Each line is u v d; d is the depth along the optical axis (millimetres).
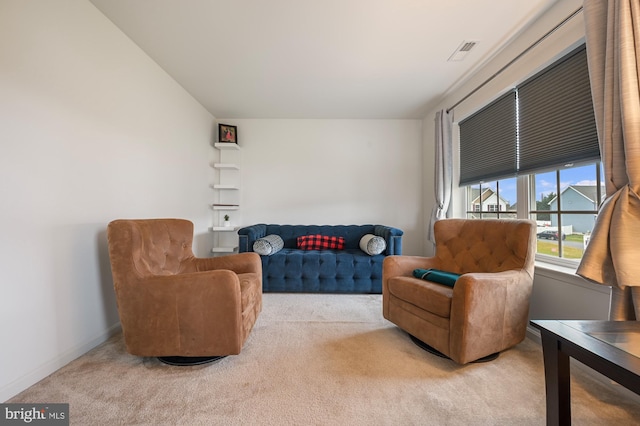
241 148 3746
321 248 3291
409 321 1719
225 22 1825
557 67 1723
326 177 3742
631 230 1067
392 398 1191
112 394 1212
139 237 1533
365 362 1488
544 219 1914
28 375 1262
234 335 1432
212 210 3598
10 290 1210
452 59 2275
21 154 1265
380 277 2836
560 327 872
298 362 1488
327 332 1882
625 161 1113
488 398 1189
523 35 1926
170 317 1417
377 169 3754
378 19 1792
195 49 2145
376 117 3688
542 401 1169
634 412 1090
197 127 3172
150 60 2270
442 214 2994
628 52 1089
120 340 1750
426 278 1814
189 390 1243
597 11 1223
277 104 3260
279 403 1158
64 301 1468
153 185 2318
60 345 1438
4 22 1199
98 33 1718
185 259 2033
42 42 1363
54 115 1427
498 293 1457
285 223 3732
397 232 2920
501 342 1489
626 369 643
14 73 1239
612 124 1164
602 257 1150
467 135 2820
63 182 1478
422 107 3344
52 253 1408
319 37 1984
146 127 2223
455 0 1626
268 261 2863
